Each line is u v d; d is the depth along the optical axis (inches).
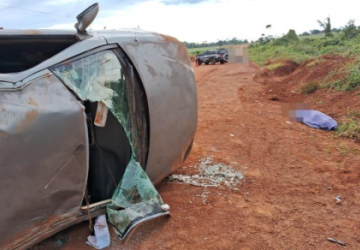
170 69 142.8
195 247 121.0
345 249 119.2
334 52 678.5
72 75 106.8
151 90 130.8
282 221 137.3
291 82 581.6
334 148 223.9
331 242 123.0
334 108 337.1
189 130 156.0
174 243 123.1
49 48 136.0
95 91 111.3
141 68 128.4
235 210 145.9
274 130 270.4
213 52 1375.5
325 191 162.7
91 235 122.4
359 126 258.4
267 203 152.0
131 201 125.6
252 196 158.9
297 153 215.6
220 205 150.0
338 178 176.6
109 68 118.0
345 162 198.2
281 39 1775.3
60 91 101.7
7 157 88.3
